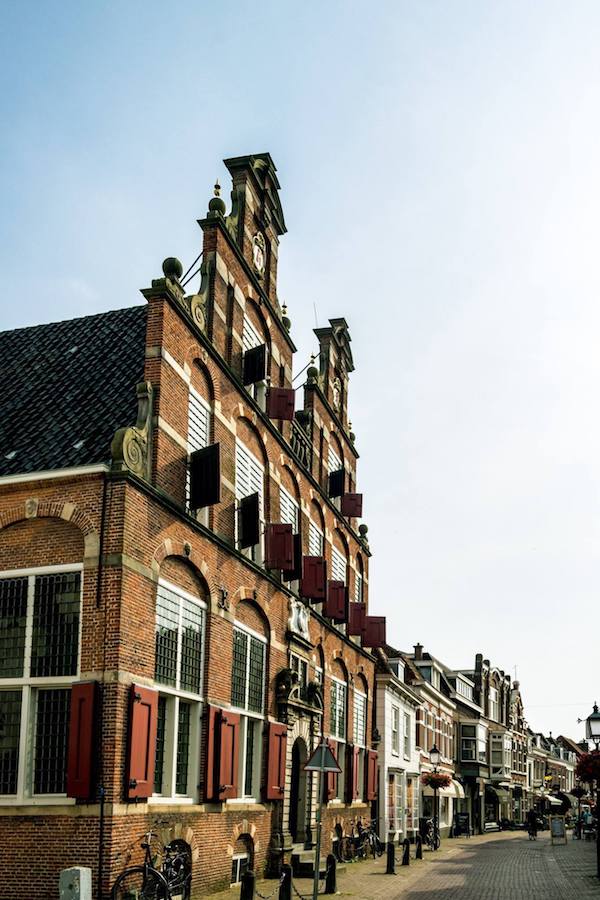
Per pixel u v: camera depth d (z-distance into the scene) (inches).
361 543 1386.6
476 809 2630.4
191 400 737.6
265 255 967.0
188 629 703.7
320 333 1288.1
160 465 662.5
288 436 1018.7
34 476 617.0
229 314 843.4
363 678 1330.0
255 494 818.8
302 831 980.6
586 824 2381.9
